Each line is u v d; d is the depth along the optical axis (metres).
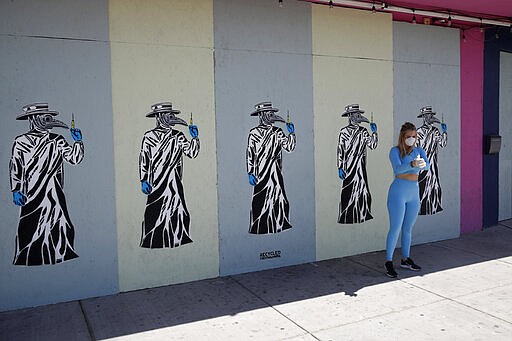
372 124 7.04
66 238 5.14
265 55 6.15
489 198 8.61
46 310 4.92
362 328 4.37
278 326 4.44
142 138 5.46
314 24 6.48
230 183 5.99
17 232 4.94
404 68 7.33
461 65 7.99
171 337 4.23
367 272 6.12
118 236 5.39
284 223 6.38
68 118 5.11
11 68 4.85
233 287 5.57
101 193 5.29
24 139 4.93
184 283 5.73
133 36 5.37
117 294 5.38
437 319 4.56
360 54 6.89
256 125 6.12
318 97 6.57
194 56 5.70
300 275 6.02
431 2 6.64
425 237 7.73
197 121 5.75
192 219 5.78
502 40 8.55
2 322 4.62
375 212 7.13
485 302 4.99
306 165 6.52
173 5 5.55
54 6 4.99
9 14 4.82
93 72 5.20
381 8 6.53
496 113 8.58
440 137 7.80
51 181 5.06
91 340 4.20
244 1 5.97
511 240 7.79
